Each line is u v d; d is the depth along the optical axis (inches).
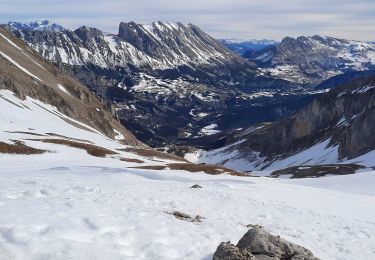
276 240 653.9
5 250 508.7
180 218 848.3
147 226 695.1
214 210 1018.7
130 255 573.0
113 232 629.6
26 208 703.1
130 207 855.7
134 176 1860.2
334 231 979.9
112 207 820.0
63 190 1024.9
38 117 4534.9
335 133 7539.4
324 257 756.0
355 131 6082.7
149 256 580.4
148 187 1334.9
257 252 629.9
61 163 2437.3
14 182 1113.4
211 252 639.1
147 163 3051.2
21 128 3499.0
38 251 522.0
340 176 2699.3
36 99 5442.9
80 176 1675.7
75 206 770.2
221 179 2182.6
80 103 7007.9
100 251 547.8
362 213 1390.3
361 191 2202.3
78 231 604.7
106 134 6948.8
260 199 1343.5
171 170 2561.5
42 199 828.6
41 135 3319.4
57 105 6033.5
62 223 631.2
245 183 2016.5
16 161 2384.4
